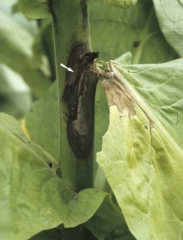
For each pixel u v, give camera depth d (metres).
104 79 0.62
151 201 0.59
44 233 0.70
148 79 0.66
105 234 0.65
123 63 0.68
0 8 1.11
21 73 1.02
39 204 0.61
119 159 0.58
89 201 0.62
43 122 0.88
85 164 0.65
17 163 0.63
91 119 0.65
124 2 0.60
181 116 0.65
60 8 0.63
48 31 0.98
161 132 0.63
